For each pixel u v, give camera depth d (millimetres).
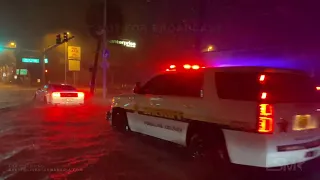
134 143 7152
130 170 5184
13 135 7996
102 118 11539
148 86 6855
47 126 9531
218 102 4945
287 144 4422
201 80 5383
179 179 4785
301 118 4590
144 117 6852
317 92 5020
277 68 4793
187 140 5633
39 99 18016
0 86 57062
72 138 7684
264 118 4285
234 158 4703
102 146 6848
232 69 4926
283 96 4496
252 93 4500
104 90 21844
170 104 6000
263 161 4387
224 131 4801
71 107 15922
